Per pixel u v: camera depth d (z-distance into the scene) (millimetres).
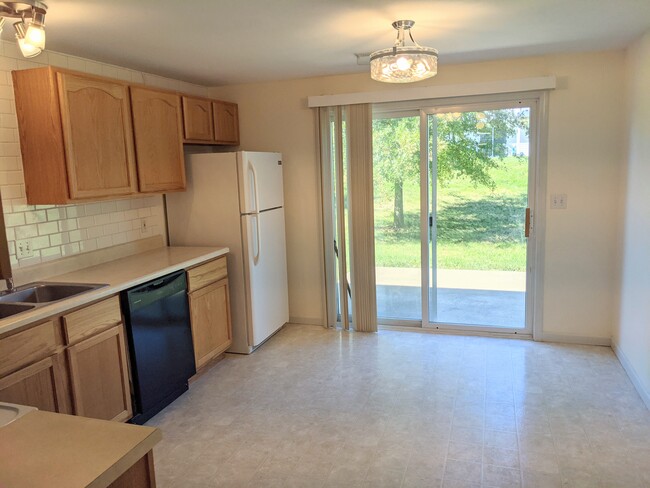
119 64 3652
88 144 2973
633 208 3426
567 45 3475
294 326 4816
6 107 2867
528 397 3211
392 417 3020
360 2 2396
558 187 3961
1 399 2197
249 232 3979
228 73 4098
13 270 2916
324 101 4348
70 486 984
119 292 2885
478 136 4188
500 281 4340
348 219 4500
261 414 3121
